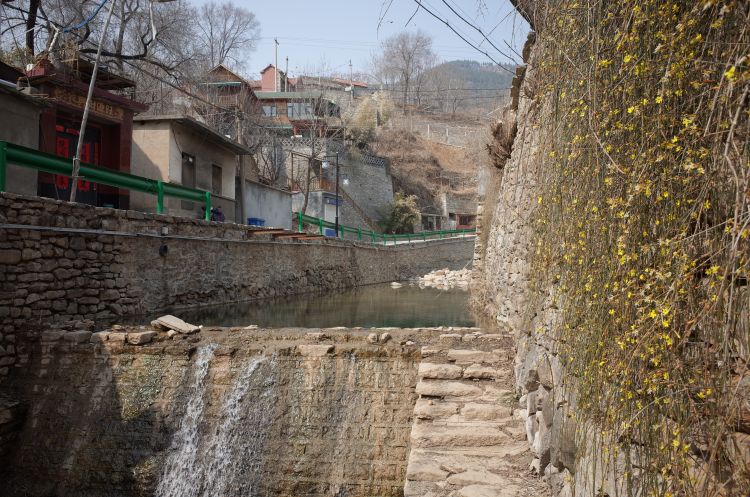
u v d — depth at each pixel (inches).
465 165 2564.0
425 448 193.8
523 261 289.3
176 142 724.0
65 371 325.7
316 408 295.3
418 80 3193.9
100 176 442.6
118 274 441.1
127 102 658.2
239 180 937.5
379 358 301.3
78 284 397.1
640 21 96.9
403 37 3176.7
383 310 610.9
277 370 306.2
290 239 795.4
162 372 319.3
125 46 1126.4
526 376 214.2
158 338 335.9
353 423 288.2
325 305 649.6
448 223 2288.4
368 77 3299.7
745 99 77.0
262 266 706.2
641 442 96.2
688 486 80.4
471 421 213.2
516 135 397.7
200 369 315.6
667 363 85.9
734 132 78.0
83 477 297.7
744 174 72.6
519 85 383.9
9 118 490.0
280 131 1776.6
